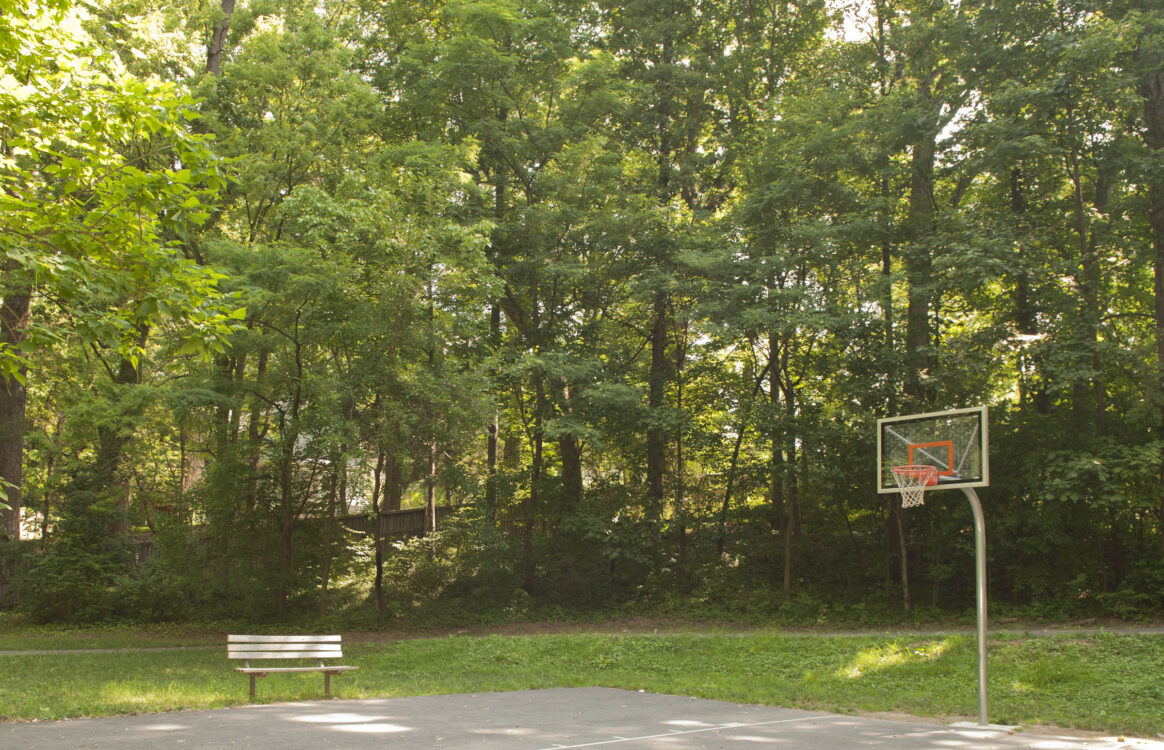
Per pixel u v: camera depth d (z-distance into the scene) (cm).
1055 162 2045
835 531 2483
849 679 1366
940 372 1958
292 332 1956
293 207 1867
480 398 1984
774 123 2266
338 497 2145
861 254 2300
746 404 2300
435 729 806
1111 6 1942
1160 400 1784
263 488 2150
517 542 2400
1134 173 1858
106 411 1898
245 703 991
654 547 2389
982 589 928
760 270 2134
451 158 2041
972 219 1988
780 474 2164
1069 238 2103
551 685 1314
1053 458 1862
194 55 2248
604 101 2325
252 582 2109
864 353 2130
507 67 2209
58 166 785
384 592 2402
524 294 2453
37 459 2712
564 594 2453
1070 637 1496
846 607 2164
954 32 2134
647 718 928
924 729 872
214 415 2106
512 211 2350
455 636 1975
